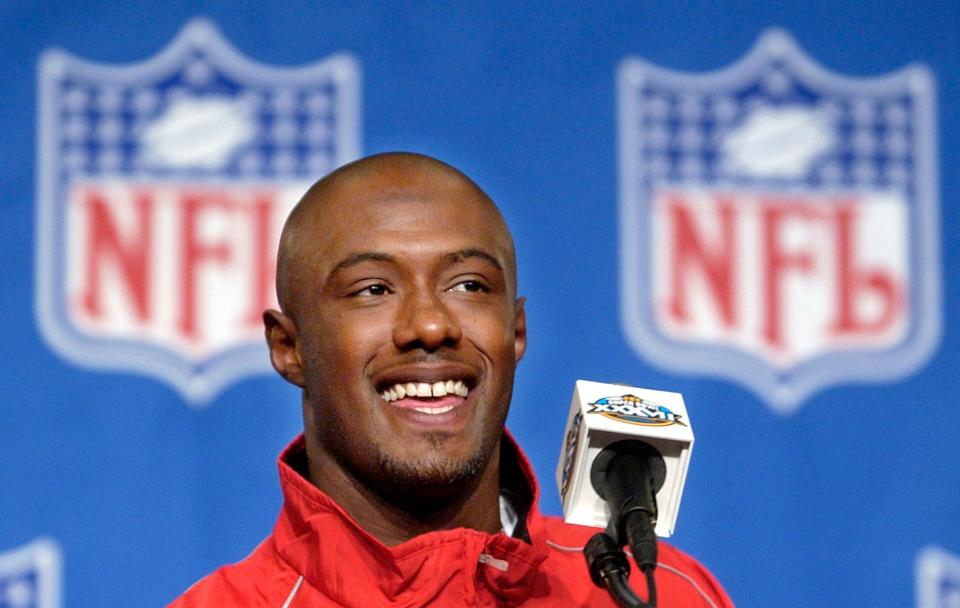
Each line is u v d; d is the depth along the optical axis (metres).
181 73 7.95
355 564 4.89
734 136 8.20
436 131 8.05
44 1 7.91
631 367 8.01
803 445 8.07
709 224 8.13
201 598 5.07
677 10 8.26
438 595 4.89
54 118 7.85
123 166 7.87
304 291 4.96
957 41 8.37
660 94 8.18
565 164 8.09
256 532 7.77
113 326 7.81
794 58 8.27
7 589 7.59
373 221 4.86
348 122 8.00
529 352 7.96
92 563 7.67
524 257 8.01
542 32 8.17
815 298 8.16
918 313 8.18
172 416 7.79
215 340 7.85
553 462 7.91
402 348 4.71
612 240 8.06
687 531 7.99
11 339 7.72
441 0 8.14
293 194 7.94
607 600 5.28
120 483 7.72
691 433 4.61
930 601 8.04
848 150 8.24
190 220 7.88
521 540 4.99
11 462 7.66
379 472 4.79
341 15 8.07
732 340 8.09
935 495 8.10
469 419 4.80
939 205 8.24
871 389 8.13
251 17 8.02
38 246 7.77
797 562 8.02
